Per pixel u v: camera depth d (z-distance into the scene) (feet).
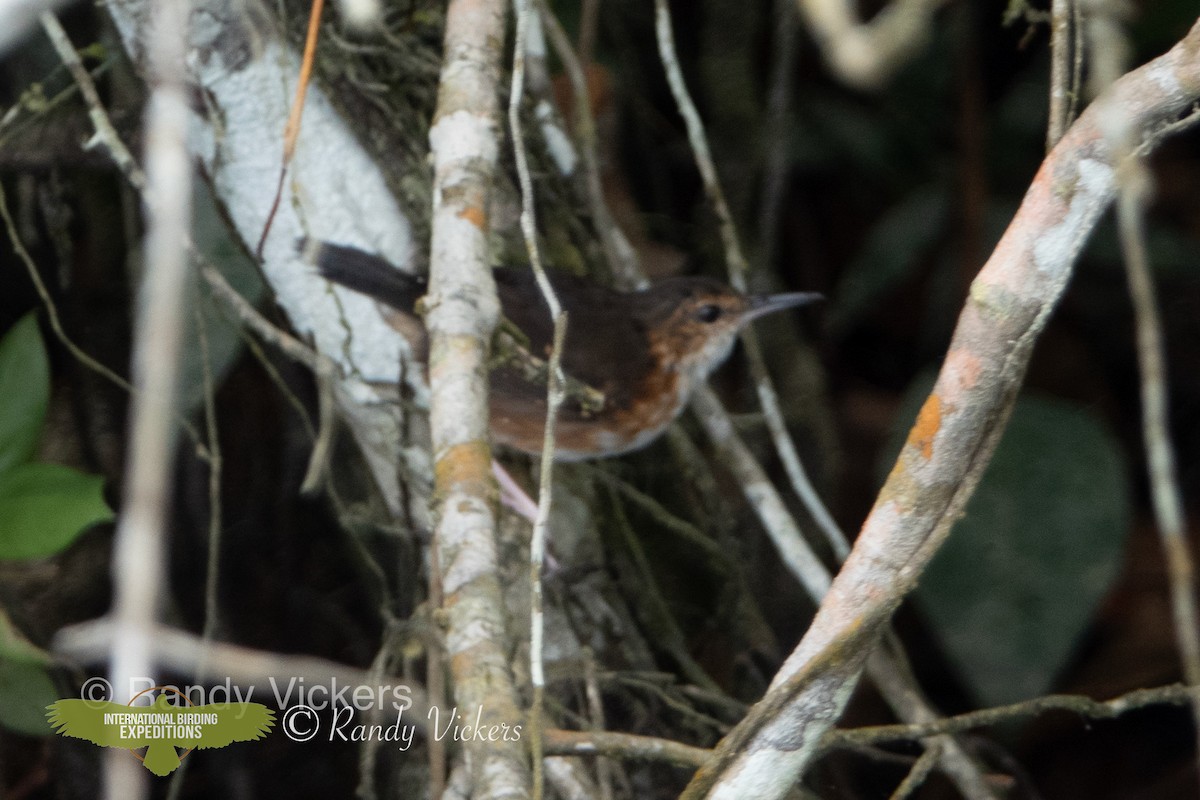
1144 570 35.29
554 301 16.01
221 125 22.79
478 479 15.42
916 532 15.38
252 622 30.91
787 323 35.27
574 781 21.22
